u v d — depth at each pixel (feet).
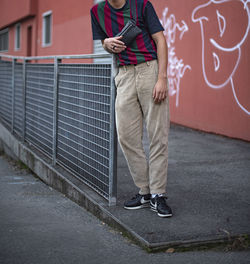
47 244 9.59
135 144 10.69
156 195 10.50
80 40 42.45
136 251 8.94
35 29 57.21
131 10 10.01
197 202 11.56
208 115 23.76
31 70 19.80
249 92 20.36
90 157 12.90
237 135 21.45
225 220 10.09
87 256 8.86
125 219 10.15
